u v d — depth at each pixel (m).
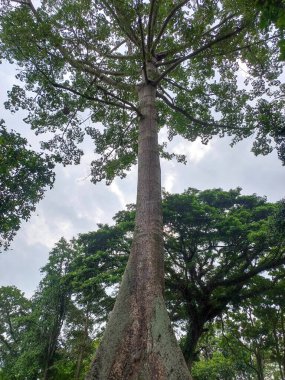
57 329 27.03
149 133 8.91
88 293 18.89
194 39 9.82
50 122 13.53
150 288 5.95
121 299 5.96
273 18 4.42
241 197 21.09
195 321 18.69
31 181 11.45
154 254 6.54
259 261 19.70
